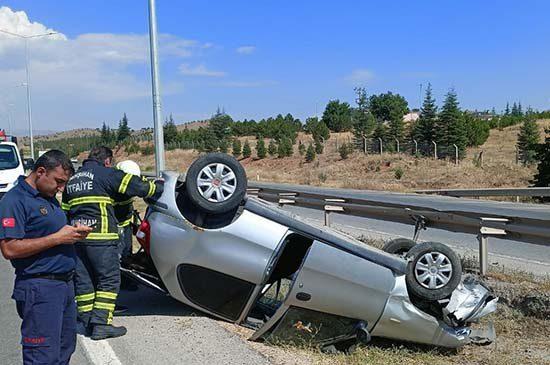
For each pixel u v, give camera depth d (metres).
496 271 8.66
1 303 7.64
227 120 73.69
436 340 5.69
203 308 6.21
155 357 5.31
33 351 4.03
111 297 5.97
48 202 4.12
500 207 19.27
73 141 108.94
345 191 29.77
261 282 5.93
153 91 13.03
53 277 4.08
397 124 52.56
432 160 41.41
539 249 11.08
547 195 20.39
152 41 12.88
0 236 3.90
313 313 5.62
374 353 5.58
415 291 5.64
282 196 15.37
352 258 5.56
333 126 82.19
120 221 6.84
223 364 5.07
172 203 6.02
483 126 54.53
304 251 6.30
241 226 5.89
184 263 5.98
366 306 5.58
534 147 27.94
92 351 5.51
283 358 5.28
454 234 13.08
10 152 18.80
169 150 68.00
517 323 6.66
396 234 12.98
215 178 5.84
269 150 57.97
